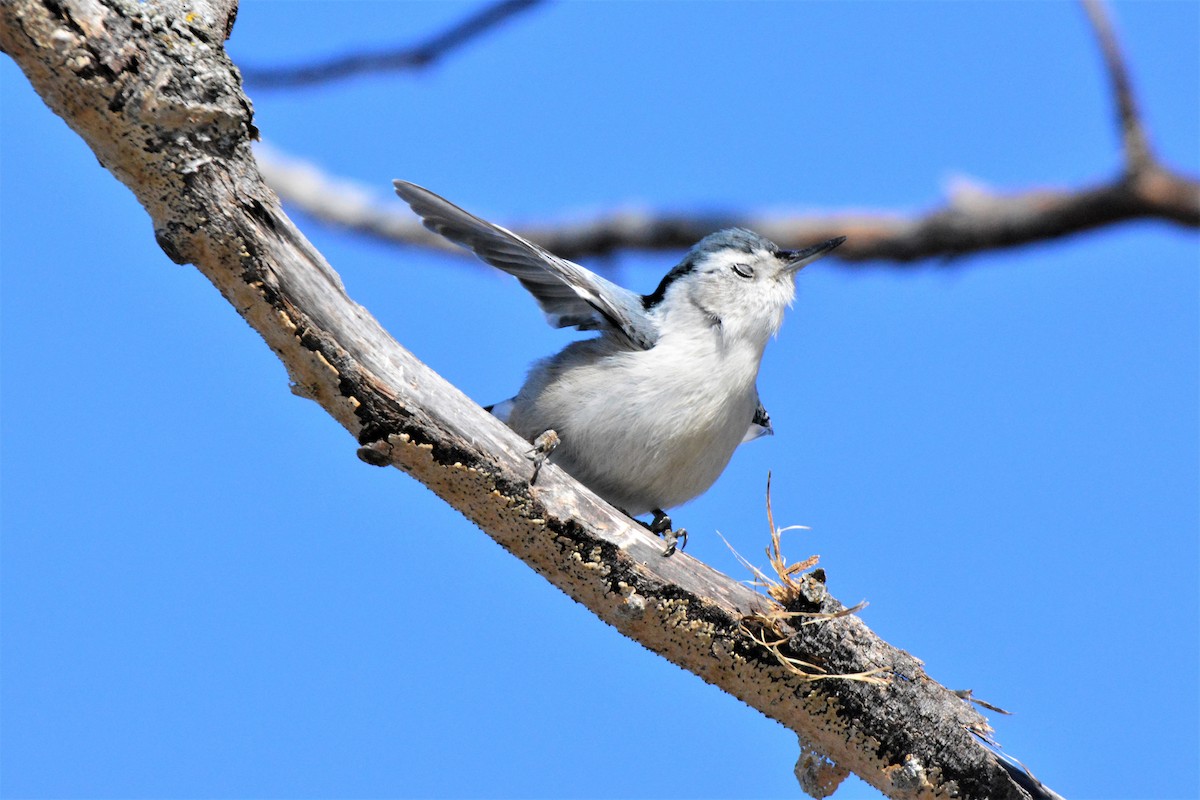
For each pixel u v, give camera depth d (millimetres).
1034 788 8562
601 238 9883
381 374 7391
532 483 7770
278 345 7320
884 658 8305
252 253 6926
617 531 7926
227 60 6660
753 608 8117
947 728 8367
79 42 6125
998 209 6074
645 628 8164
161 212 6801
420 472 7762
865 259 7027
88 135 6500
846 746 8438
